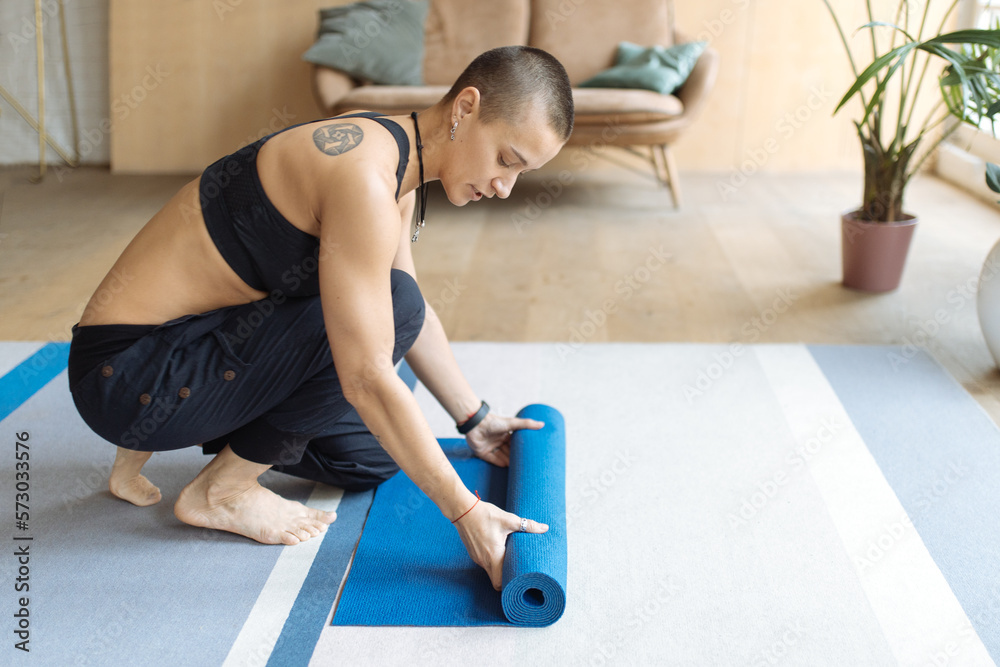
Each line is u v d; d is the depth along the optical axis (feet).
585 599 4.50
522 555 4.23
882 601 4.48
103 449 5.93
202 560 4.79
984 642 4.19
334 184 3.77
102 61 13.84
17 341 7.66
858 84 7.39
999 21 8.16
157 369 4.26
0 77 13.69
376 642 4.19
